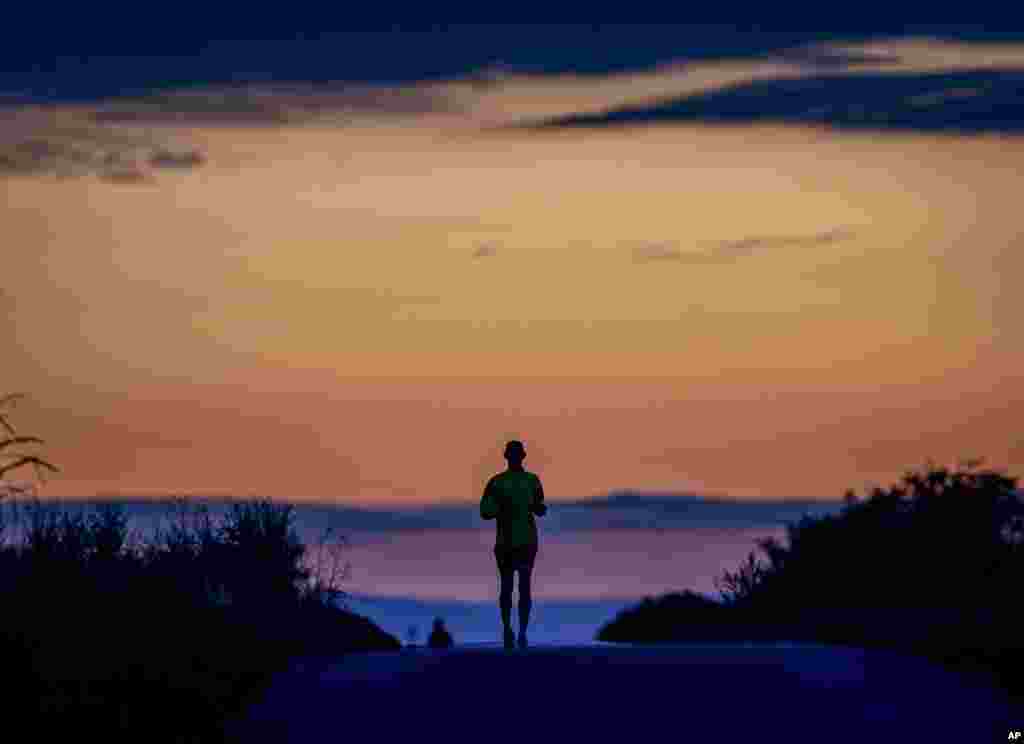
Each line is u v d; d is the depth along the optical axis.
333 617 56.47
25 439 38.44
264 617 51.69
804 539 70.06
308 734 36.06
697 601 78.88
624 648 46.47
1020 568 62.53
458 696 39.12
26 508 44.72
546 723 36.00
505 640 50.47
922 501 67.75
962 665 45.22
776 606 68.19
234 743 36.12
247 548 55.19
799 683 39.84
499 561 50.66
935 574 64.69
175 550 52.16
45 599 41.34
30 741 36.12
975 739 34.34
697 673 41.09
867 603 65.88
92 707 37.44
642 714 36.62
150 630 42.62
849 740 34.19
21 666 38.12
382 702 38.91
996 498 66.50
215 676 42.28
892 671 41.66
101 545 49.66
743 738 34.31
